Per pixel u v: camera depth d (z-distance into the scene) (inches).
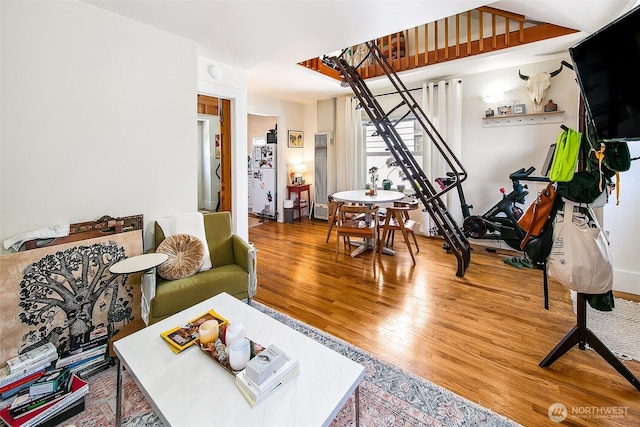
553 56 145.9
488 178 171.9
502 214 166.6
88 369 71.9
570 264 68.5
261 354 47.5
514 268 139.9
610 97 60.2
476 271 136.6
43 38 77.1
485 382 68.7
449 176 174.9
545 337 85.8
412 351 80.0
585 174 66.6
